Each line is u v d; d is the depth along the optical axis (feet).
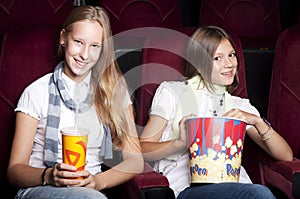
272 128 4.89
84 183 3.75
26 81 4.72
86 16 4.10
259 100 5.98
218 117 3.84
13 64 4.75
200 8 8.07
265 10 7.97
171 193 3.92
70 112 4.24
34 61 4.76
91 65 4.19
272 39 7.43
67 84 4.28
